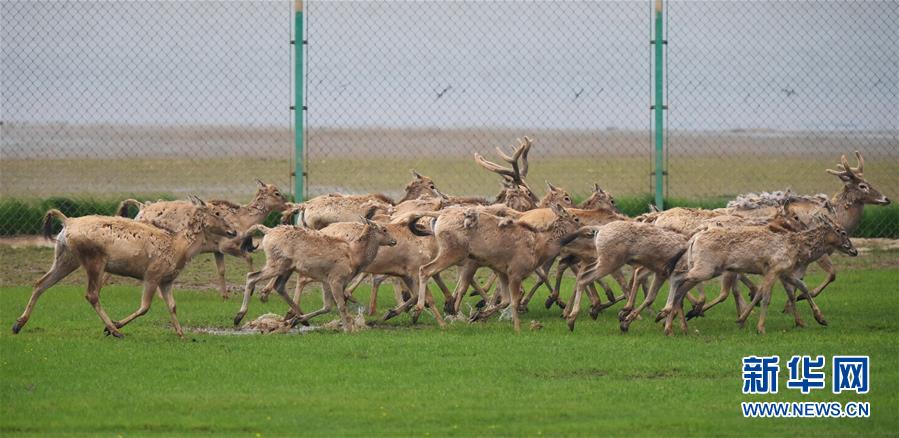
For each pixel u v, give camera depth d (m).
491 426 45.75
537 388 51.69
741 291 82.69
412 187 87.19
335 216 78.88
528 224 67.06
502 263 66.75
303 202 89.88
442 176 175.25
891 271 88.25
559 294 79.44
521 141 90.56
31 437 44.28
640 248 65.56
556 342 61.31
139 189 147.88
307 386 51.75
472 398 49.84
